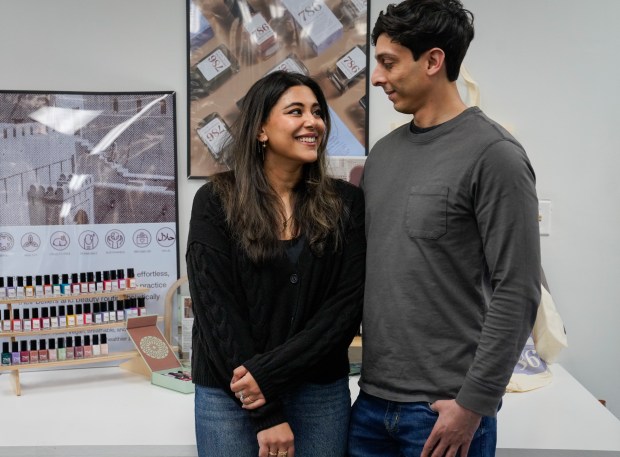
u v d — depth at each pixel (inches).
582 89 93.3
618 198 93.8
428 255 54.9
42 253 93.4
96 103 93.3
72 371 93.1
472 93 89.7
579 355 95.7
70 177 93.3
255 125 60.6
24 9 92.1
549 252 94.9
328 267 60.7
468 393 52.3
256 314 59.6
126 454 68.7
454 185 54.0
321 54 93.3
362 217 62.7
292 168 62.2
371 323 58.6
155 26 93.5
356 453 62.0
